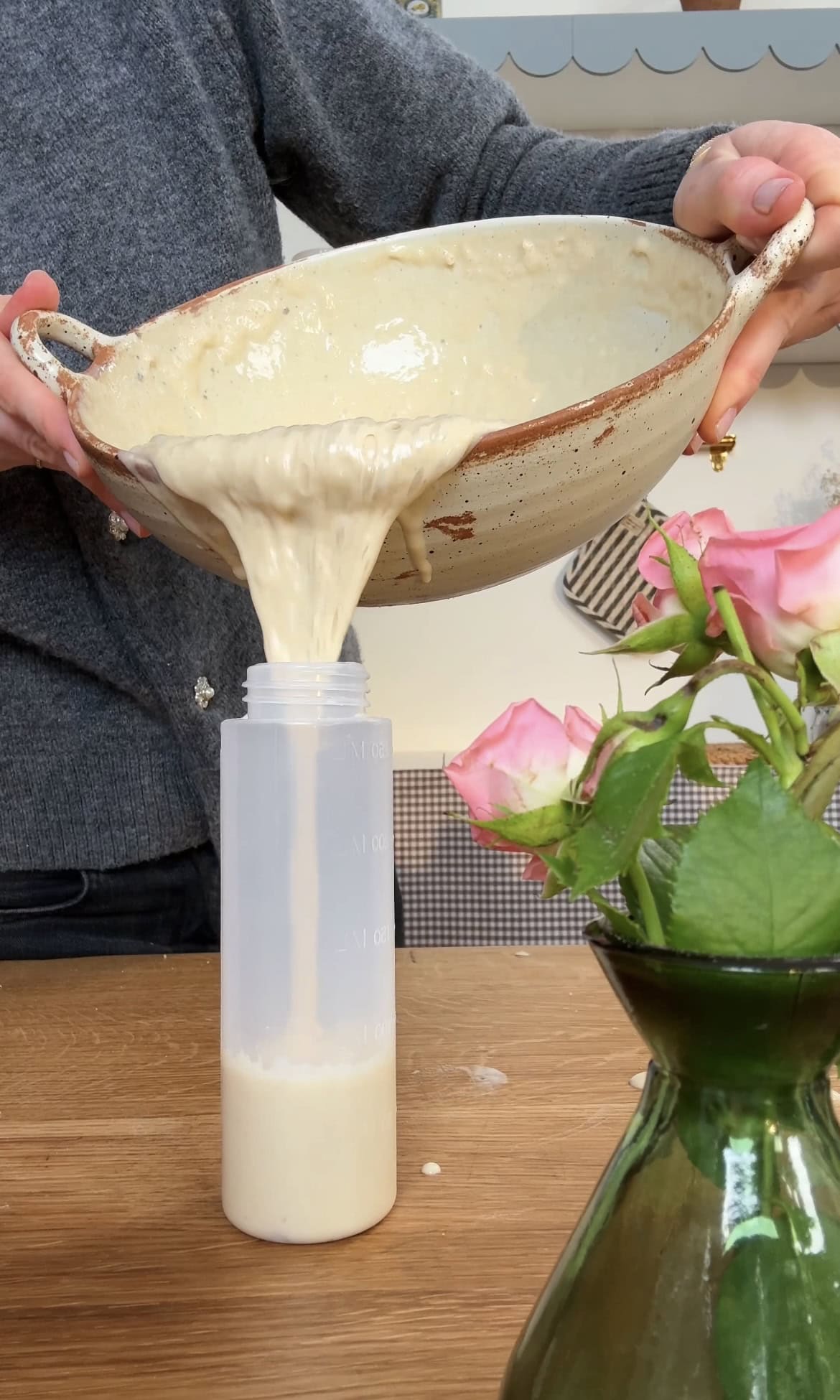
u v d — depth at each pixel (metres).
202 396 0.51
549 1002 0.60
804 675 0.21
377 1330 0.31
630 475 0.41
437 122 0.71
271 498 0.37
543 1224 0.36
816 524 0.21
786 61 1.07
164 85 0.69
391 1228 0.37
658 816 0.19
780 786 0.19
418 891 1.19
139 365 0.49
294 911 0.36
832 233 0.46
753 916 0.19
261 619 0.39
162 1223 0.37
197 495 0.39
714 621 0.22
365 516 0.38
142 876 0.77
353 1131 0.36
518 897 1.18
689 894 0.19
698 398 0.41
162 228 0.70
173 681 0.72
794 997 0.18
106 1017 0.58
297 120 0.71
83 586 0.71
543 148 0.71
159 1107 0.47
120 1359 0.30
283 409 0.52
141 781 0.75
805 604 0.20
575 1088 0.48
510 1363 0.23
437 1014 0.58
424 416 0.53
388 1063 0.38
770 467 1.35
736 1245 0.19
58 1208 0.38
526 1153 0.42
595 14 1.10
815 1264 0.19
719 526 0.25
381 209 0.75
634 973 0.20
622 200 0.63
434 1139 0.43
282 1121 0.35
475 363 0.54
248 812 0.36
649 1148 0.21
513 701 1.36
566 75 1.11
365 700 0.38
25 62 0.68
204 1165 0.42
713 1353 0.19
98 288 0.69
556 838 0.21
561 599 1.35
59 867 0.75
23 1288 0.33
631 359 0.49
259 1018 0.36
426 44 0.76
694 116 1.22
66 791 0.74
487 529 0.40
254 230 0.76
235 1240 0.36
